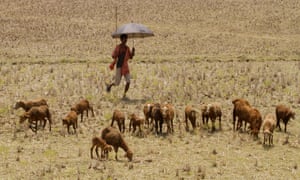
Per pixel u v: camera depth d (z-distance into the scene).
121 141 46.03
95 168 43.50
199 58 125.19
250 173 43.59
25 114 54.44
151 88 82.44
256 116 54.22
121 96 75.69
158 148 50.91
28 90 80.00
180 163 46.09
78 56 130.62
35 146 50.62
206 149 50.81
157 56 130.00
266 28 196.75
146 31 70.19
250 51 145.12
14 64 113.81
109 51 143.62
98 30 185.25
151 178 41.72
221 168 44.84
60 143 51.97
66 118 54.53
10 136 54.22
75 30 184.12
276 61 121.50
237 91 79.69
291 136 56.03
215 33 183.62
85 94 76.44
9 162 45.19
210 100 73.31
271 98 74.38
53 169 43.25
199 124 59.97
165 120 55.81
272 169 44.84
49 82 87.50
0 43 156.25
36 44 157.00
